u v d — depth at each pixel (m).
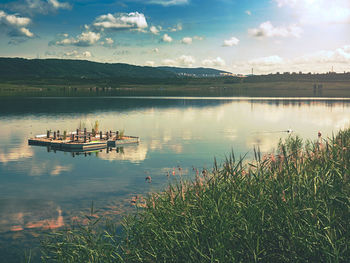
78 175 18.52
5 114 57.19
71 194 14.95
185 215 6.90
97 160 22.44
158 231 7.05
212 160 21.59
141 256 7.07
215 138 31.92
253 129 38.62
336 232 5.92
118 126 42.31
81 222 11.37
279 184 6.95
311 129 37.78
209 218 6.48
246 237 6.01
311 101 94.94
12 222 11.66
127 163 21.39
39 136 31.88
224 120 48.72
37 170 19.81
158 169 19.50
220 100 103.19
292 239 5.80
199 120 48.84
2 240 10.18
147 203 9.09
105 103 87.50
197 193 7.80
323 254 5.54
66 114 57.97
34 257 9.05
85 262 7.21
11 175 18.67
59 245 8.23
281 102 91.69
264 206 6.39
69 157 23.58
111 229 10.27
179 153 24.45
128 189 15.43
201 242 6.19
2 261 8.85
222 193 7.00
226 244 5.92
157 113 60.41
